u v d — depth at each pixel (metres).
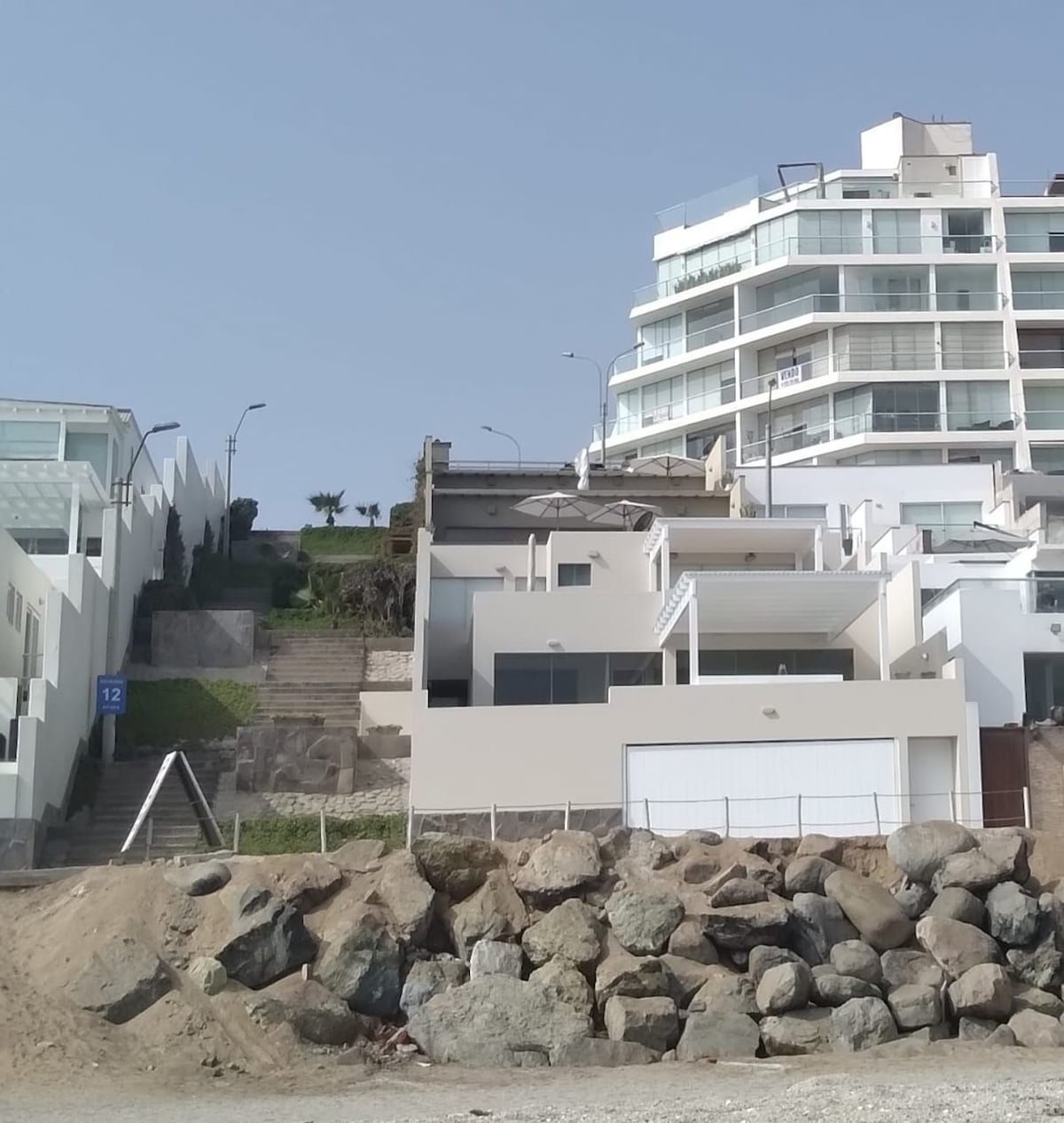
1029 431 83.31
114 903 30.75
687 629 45.12
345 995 29.59
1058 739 40.38
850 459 83.75
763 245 89.31
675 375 92.12
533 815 38.50
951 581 49.81
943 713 40.03
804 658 46.50
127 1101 25.25
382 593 57.50
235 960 29.66
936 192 90.44
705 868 32.78
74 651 43.88
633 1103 24.28
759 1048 29.34
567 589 50.91
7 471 54.06
